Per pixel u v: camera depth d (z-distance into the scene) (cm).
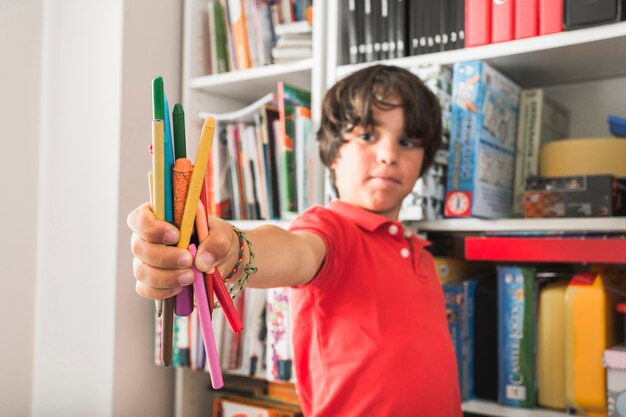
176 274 47
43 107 161
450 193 121
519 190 136
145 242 47
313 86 138
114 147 146
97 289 148
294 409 140
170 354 50
